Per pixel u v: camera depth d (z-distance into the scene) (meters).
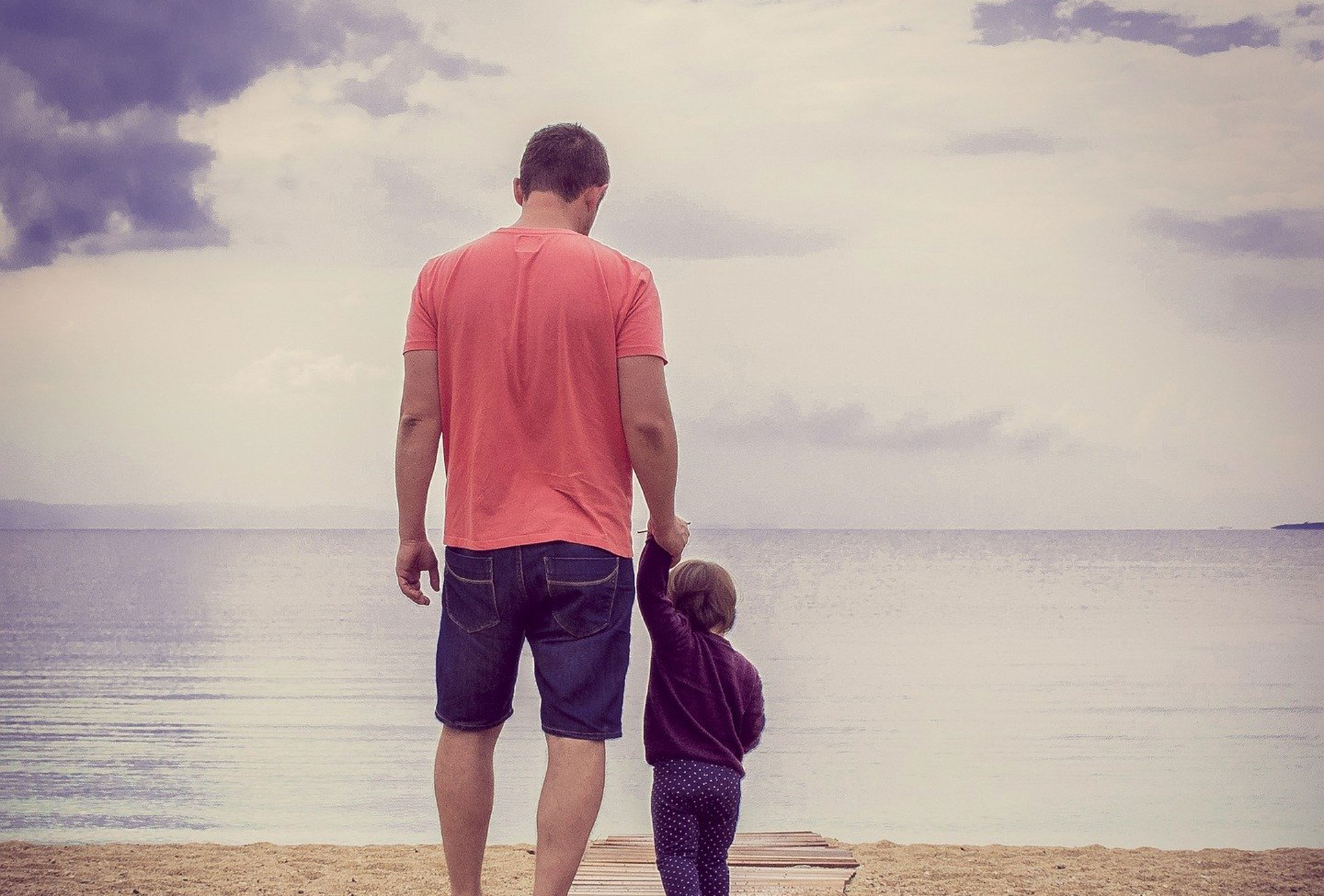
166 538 193.88
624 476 2.60
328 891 5.71
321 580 89.44
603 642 2.52
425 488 2.66
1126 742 18.17
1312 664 31.31
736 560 134.75
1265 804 12.96
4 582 82.62
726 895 3.59
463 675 2.56
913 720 20.89
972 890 5.64
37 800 12.95
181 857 6.80
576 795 2.47
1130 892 5.55
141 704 23.14
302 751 16.91
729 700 3.57
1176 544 193.00
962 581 85.62
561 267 2.53
